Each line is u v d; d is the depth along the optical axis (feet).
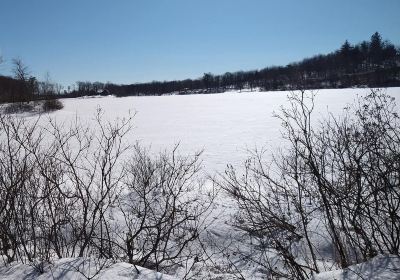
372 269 9.71
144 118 111.24
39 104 130.52
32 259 12.41
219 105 164.45
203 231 18.74
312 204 19.10
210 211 20.70
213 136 67.72
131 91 444.14
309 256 15.81
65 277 10.36
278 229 17.24
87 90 409.08
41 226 13.64
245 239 17.92
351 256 14.16
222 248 17.58
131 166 31.73
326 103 116.37
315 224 17.43
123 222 19.06
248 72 424.87
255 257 16.44
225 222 19.16
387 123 14.20
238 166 39.58
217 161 43.70
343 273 9.84
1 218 13.56
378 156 13.02
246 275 14.97
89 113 129.29
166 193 19.15
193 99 239.30
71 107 173.47
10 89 96.73
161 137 69.21
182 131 77.36
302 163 20.61
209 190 24.86
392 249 11.76
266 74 370.53
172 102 209.26
